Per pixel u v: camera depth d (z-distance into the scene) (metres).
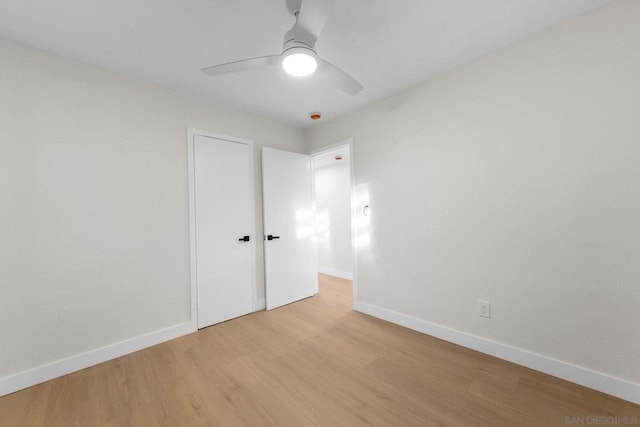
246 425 1.39
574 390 1.58
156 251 2.29
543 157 1.73
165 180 2.35
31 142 1.77
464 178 2.09
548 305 1.74
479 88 2.00
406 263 2.50
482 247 2.01
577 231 1.62
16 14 1.49
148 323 2.24
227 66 1.54
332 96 2.57
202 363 1.96
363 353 2.06
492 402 1.51
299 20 1.25
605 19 1.51
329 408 1.49
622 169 1.48
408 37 1.76
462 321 2.14
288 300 3.23
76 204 1.93
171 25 1.61
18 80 1.74
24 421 1.44
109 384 1.74
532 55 1.76
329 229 4.79
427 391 1.61
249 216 2.94
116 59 1.94
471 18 1.59
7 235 1.69
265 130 3.13
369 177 2.78
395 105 2.53
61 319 1.86
